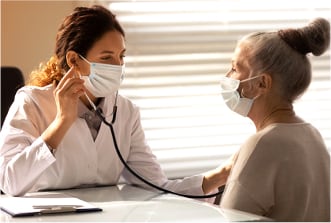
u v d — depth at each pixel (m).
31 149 1.92
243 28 3.34
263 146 1.66
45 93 2.13
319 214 1.71
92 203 1.80
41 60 3.04
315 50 1.75
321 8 3.46
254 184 1.64
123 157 2.25
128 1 3.17
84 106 2.15
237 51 1.82
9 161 1.96
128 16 3.18
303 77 1.76
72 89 1.93
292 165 1.66
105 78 2.03
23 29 3.02
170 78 3.24
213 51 3.30
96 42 2.01
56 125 1.92
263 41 1.76
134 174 2.17
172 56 3.25
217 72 3.30
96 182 2.20
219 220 1.52
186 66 3.27
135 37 3.19
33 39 3.03
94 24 2.03
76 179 2.14
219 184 2.15
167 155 3.22
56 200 1.78
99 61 2.02
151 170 2.26
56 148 1.95
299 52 1.75
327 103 3.44
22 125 2.04
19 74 2.71
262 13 3.38
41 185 2.10
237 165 1.69
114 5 3.14
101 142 2.16
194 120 3.27
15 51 3.01
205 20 3.29
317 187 1.71
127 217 1.57
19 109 2.09
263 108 1.78
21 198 1.85
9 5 2.99
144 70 3.21
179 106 3.25
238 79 1.80
